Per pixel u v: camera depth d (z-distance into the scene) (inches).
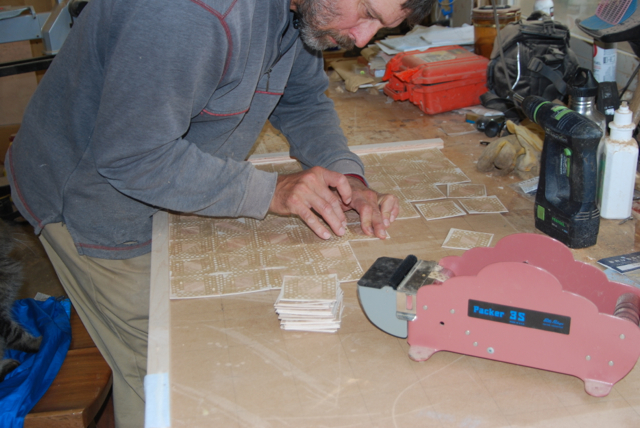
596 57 58.6
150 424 27.0
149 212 49.9
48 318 67.2
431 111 72.6
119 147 36.3
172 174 38.7
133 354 58.5
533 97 43.7
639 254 39.1
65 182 46.4
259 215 42.6
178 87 35.1
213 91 39.6
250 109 49.3
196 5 33.2
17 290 69.8
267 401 28.1
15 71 81.9
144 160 37.5
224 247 42.6
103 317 56.8
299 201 42.5
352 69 92.2
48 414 52.3
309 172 45.4
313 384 29.2
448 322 30.0
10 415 51.3
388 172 54.9
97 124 36.4
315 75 55.0
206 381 29.5
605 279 30.8
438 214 46.4
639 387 28.6
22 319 69.1
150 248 52.2
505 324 28.8
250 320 34.3
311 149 53.4
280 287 37.4
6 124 146.1
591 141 37.7
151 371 30.2
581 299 26.8
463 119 71.2
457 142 63.1
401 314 30.9
